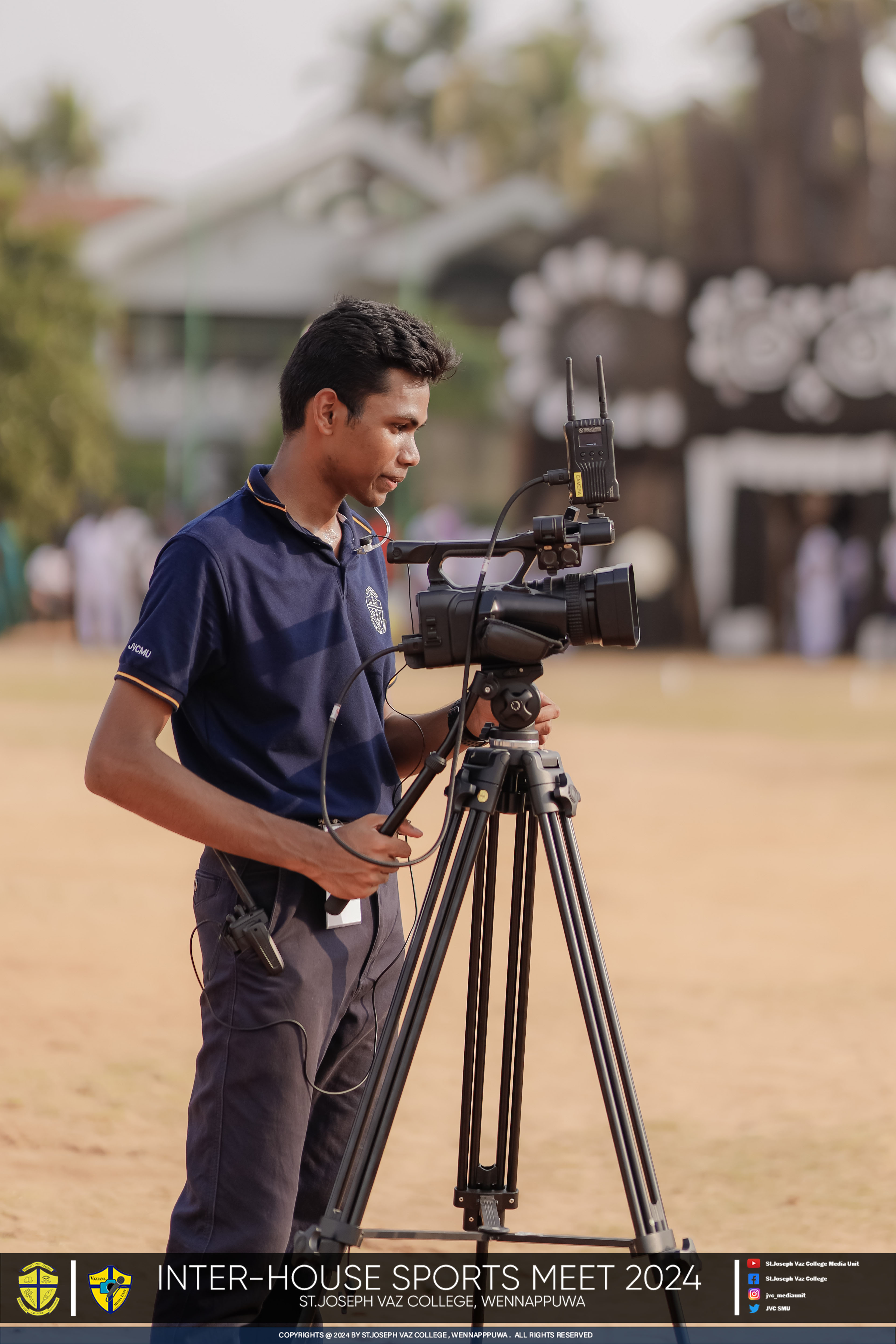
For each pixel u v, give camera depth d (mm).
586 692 38625
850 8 56594
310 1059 5277
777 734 29672
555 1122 9094
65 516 61906
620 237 55562
